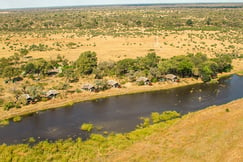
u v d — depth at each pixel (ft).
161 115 231.71
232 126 192.54
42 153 172.55
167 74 332.60
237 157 153.48
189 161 153.79
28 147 182.50
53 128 214.69
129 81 322.55
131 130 208.95
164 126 207.82
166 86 309.42
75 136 200.95
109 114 239.91
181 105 259.80
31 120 229.45
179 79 329.93
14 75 327.47
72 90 292.61
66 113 242.78
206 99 275.18
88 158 164.35
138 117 233.14
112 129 211.61
